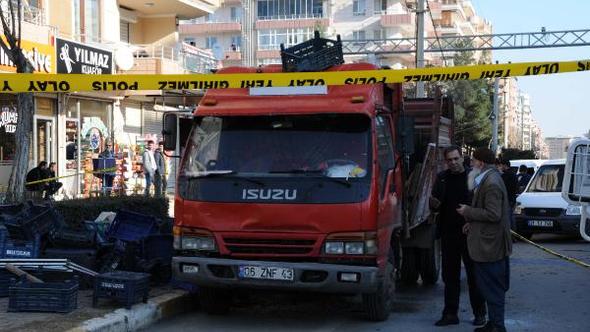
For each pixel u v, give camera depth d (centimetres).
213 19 7369
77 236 827
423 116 1074
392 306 835
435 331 724
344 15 6538
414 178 882
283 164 707
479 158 674
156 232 881
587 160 686
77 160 2039
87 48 1923
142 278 733
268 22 6825
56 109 1955
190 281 706
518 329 742
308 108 723
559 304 877
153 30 2767
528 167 1950
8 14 1416
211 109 750
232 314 803
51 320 649
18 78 741
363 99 722
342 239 672
